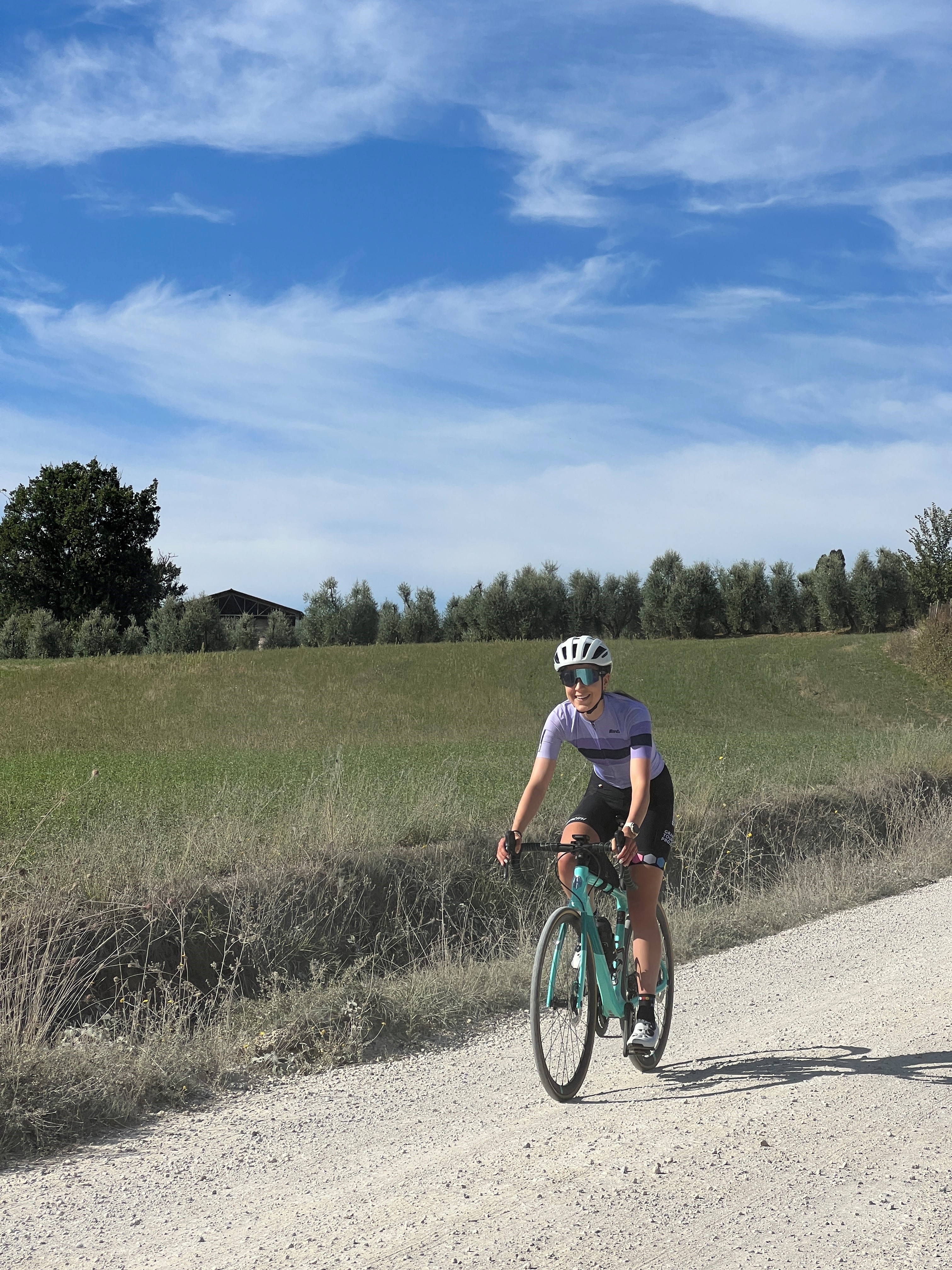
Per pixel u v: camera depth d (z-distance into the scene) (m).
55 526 74.19
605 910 5.20
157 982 7.02
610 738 4.88
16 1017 5.27
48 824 11.03
